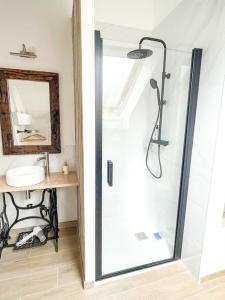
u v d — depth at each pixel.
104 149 1.97
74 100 2.01
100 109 1.33
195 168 1.57
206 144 1.44
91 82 1.19
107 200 2.07
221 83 1.29
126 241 2.04
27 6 1.78
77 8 1.27
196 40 1.50
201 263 1.57
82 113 1.23
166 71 1.86
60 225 2.32
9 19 1.76
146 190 2.36
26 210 2.18
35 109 1.98
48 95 1.98
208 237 1.53
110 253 1.87
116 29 2.02
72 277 1.65
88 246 1.46
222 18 1.25
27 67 1.89
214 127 1.36
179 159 1.75
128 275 1.65
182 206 1.70
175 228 1.82
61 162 2.18
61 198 2.26
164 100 1.93
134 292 1.52
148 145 2.22
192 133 1.56
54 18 1.87
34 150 2.04
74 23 1.59
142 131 2.18
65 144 2.15
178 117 1.74
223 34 1.25
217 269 1.65
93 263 1.50
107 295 1.49
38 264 1.78
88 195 1.36
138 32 2.09
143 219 2.40
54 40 1.91
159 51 1.83
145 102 2.10
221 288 1.57
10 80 1.85
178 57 1.69
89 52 1.15
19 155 2.02
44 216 2.21
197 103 1.51
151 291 1.53
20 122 1.95
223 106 1.30
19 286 1.55
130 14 2.04
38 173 1.80
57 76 1.96
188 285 1.59
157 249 1.95
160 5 1.97
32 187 1.71
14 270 1.71
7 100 1.87
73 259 1.85
